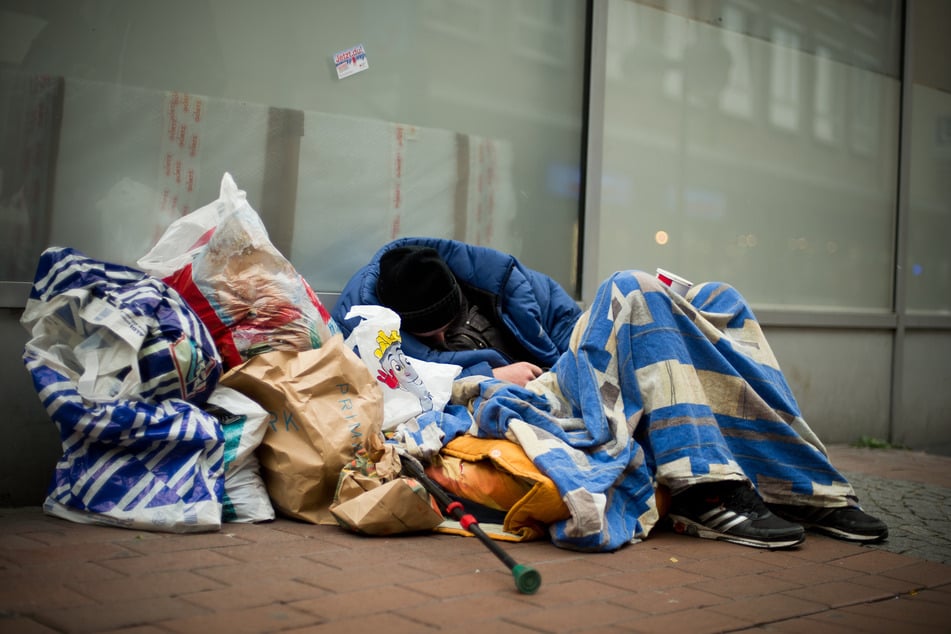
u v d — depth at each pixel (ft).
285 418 10.79
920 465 19.04
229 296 11.21
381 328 11.93
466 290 14.06
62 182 12.53
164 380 10.06
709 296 12.48
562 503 10.03
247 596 7.72
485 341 13.80
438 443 11.23
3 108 12.11
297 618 7.21
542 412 11.07
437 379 12.19
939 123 24.34
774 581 9.31
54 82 12.45
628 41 18.48
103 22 12.78
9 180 12.17
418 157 15.71
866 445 22.00
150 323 10.11
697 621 7.80
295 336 11.39
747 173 20.47
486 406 11.02
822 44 21.75
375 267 13.73
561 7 17.40
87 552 8.84
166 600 7.51
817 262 21.77
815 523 11.68
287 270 11.60
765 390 11.68
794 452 11.55
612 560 9.80
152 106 13.19
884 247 23.04
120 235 12.98
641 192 18.79
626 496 10.87
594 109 17.61
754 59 20.51
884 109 22.95
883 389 22.80
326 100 14.73
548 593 8.36
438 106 15.92
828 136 21.90
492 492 10.59
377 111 15.25
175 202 13.39
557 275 17.51
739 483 10.98
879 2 22.81
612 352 11.28
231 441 10.49
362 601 7.74
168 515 9.71
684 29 19.31
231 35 13.82
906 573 9.95
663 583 8.99
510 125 16.81
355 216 15.06
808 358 21.34
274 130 14.23
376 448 10.76
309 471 10.48
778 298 21.12
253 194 14.08
